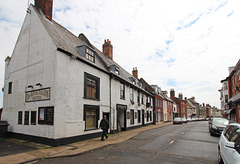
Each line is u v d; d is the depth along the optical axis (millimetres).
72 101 10648
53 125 9281
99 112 13500
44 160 6809
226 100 34125
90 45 16875
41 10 13383
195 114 78438
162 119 36688
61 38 12180
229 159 4176
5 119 13477
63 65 10305
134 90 21969
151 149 8500
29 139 10727
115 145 9773
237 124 5301
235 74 24250
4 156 7184
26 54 12297
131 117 20266
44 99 10094
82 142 10523
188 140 11367
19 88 12445
